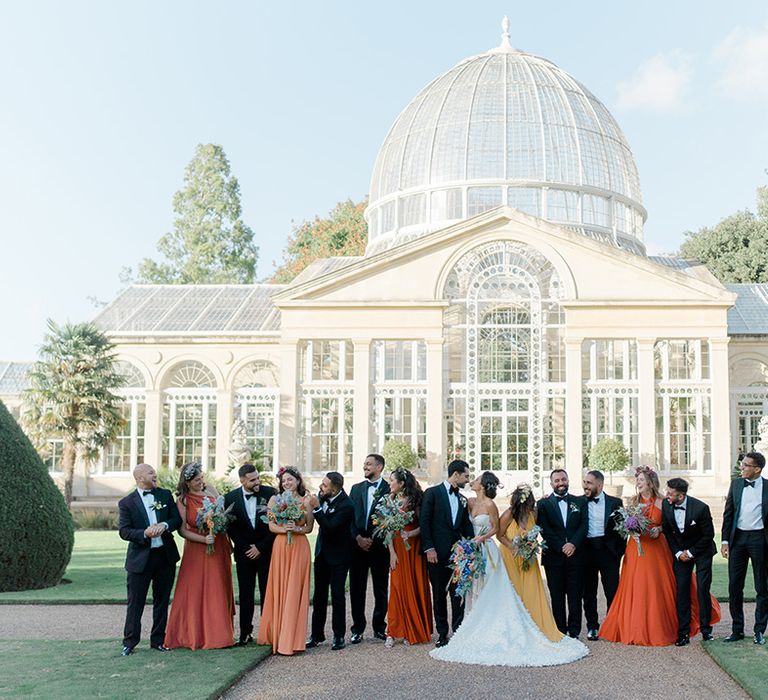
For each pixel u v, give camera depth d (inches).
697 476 1507.1
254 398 1691.7
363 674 450.0
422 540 518.9
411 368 1640.0
